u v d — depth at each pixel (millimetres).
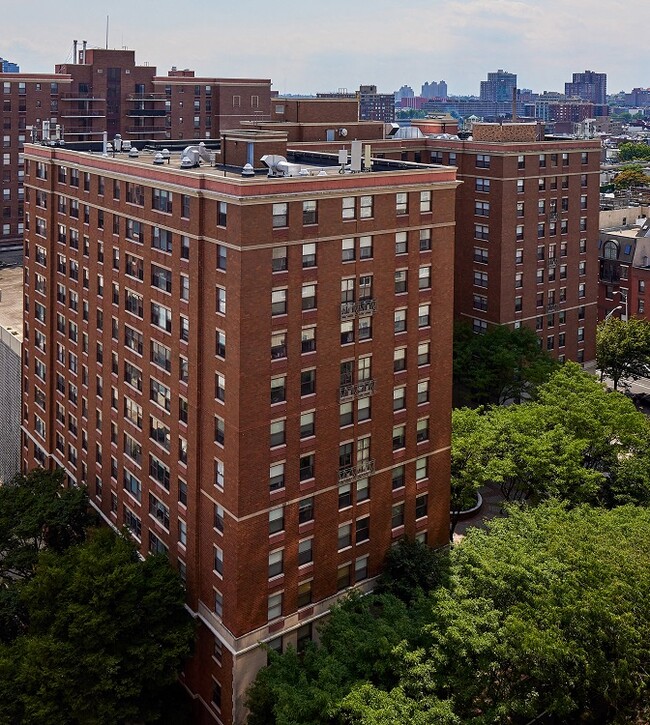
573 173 118062
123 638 58469
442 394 68438
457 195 117000
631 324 131375
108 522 76562
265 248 54969
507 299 114438
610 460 79625
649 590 51562
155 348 65625
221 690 61031
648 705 53500
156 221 63031
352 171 65125
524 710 49062
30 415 93312
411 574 63875
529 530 60312
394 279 62938
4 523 72312
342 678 51312
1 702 54875
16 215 182625
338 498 62500
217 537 59719
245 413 56062
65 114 187500
